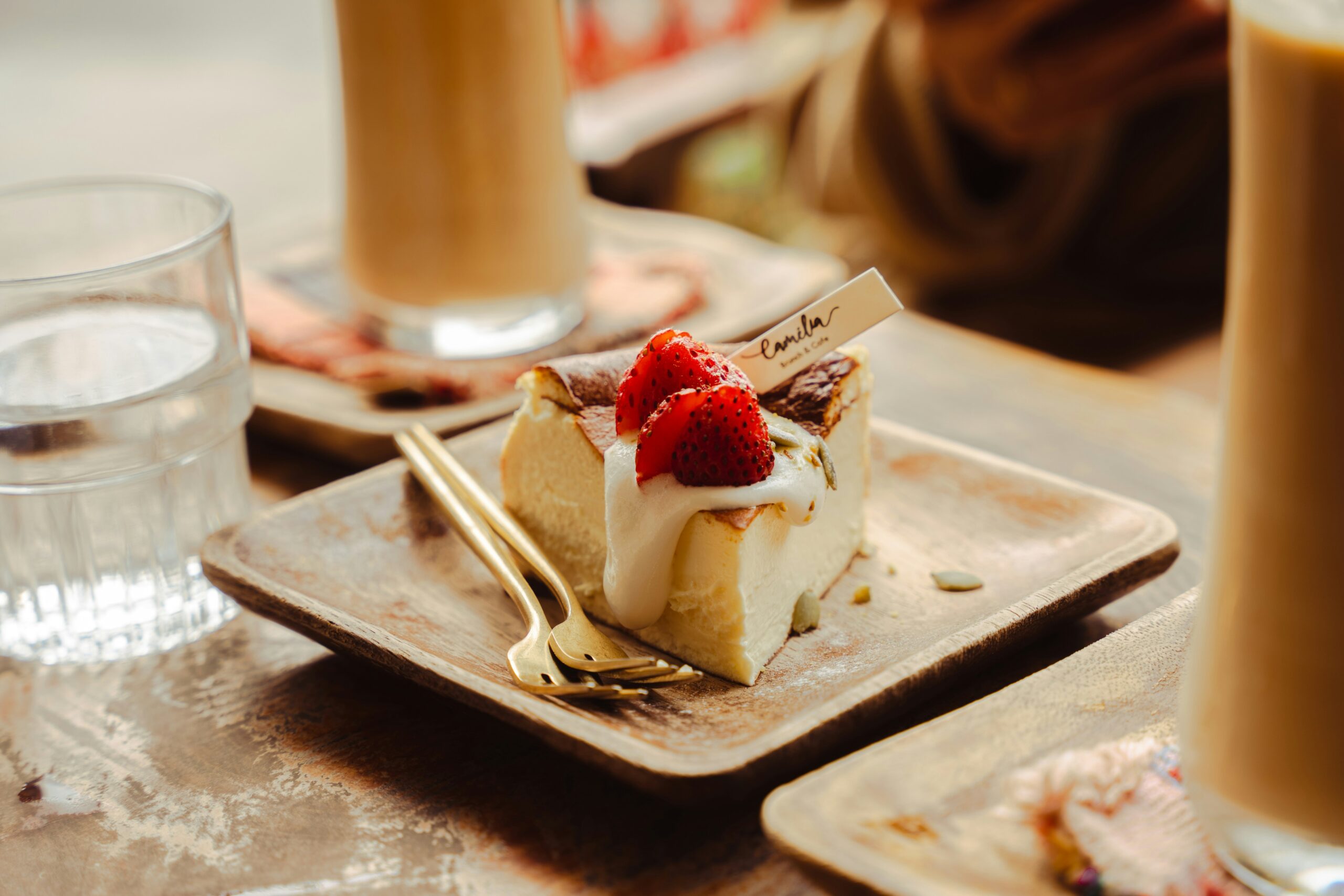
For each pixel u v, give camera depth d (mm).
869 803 612
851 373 730
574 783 662
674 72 1717
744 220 1500
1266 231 565
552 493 737
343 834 649
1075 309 1320
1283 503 573
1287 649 577
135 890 636
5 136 2129
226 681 708
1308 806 580
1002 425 847
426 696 697
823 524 719
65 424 701
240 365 740
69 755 681
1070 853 600
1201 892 594
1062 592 688
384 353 869
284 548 728
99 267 769
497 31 835
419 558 738
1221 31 1112
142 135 2131
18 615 726
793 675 685
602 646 690
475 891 631
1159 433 837
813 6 1479
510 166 851
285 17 2859
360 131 852
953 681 669
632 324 889
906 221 1300
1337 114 537
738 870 635
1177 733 631
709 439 680
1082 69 1123
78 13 2902
